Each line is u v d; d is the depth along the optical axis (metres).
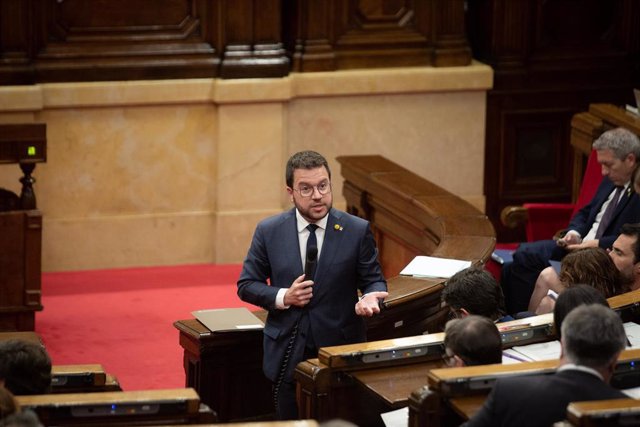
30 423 11.52
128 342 26.72
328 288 17.98
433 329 20.84
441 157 33.84
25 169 26.09
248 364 20.30
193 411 14.63
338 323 18.08
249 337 20.02
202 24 31.55
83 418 14.37
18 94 30.05
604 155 24.16
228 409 20.28
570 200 34.84
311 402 16.58
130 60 31.19
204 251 32.84
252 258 18.38
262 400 20.58
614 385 15.30
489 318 16.89
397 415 15.90
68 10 30.66
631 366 15.29
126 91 31.03
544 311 20.55
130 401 14.46
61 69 30.75
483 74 33.28
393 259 27.89
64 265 31.94
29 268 26.33
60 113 30.95
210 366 20.03
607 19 34.22
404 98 33.19
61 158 31.27
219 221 32.53
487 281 17.11
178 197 32.34
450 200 25.56
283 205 32.94
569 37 34.06
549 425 13.27
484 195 34.41
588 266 18.92
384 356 16.64
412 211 25.91
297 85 32.25
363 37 32.78
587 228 25.14
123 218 32.03
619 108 28.56
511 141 34.25
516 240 34.72
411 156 33.66
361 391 16.75
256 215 32.69
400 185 26.80
